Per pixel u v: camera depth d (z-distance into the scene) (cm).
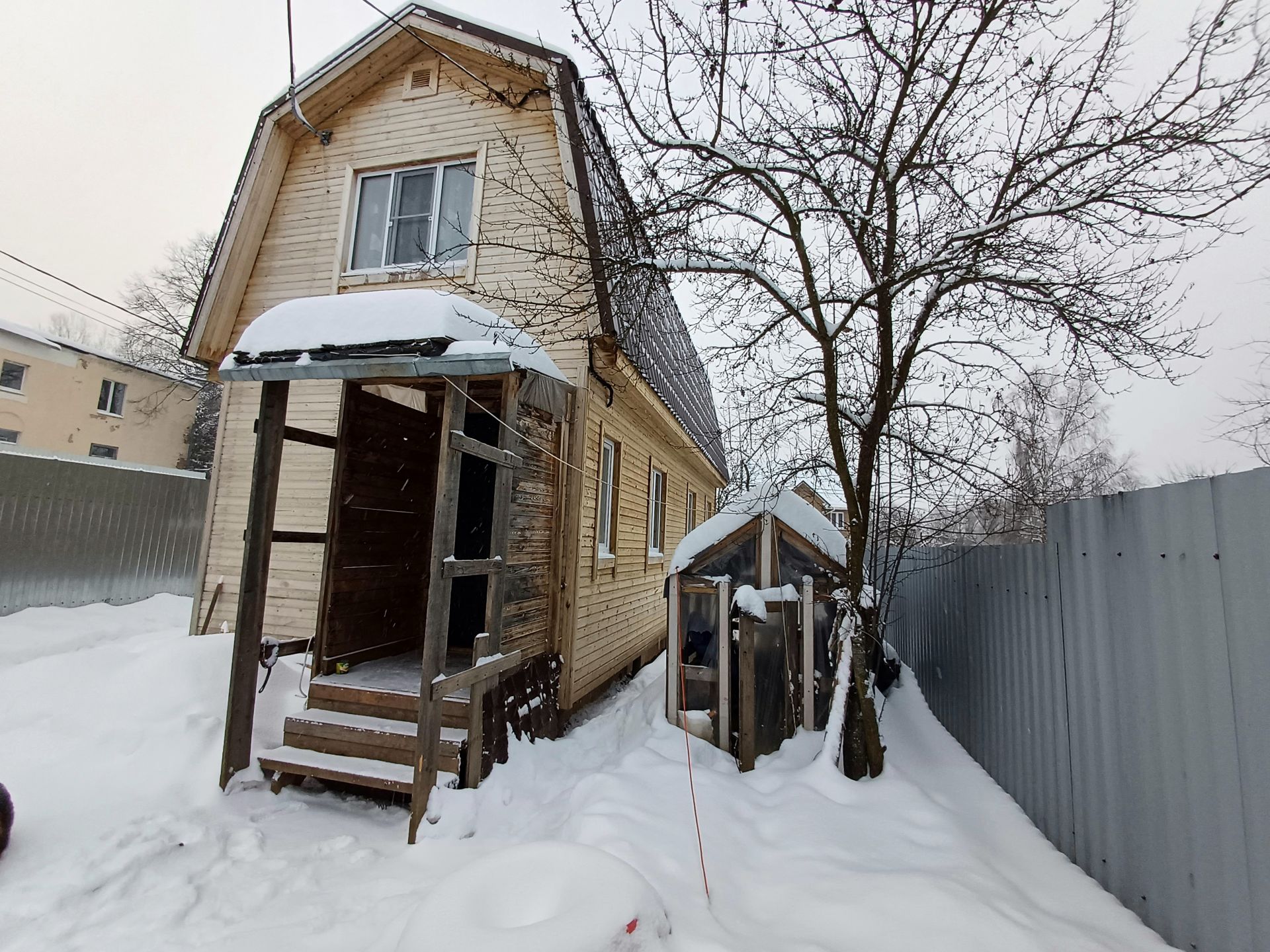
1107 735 265
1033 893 263
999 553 404
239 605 402
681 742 463
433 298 396
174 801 369
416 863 316
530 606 493
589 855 242
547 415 521
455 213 668
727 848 301
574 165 574
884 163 397
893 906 236
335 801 399
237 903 279
